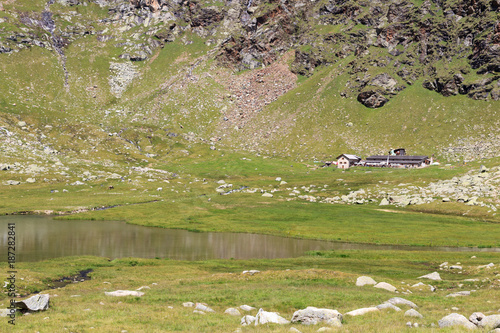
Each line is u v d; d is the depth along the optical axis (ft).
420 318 76.95
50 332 69.21
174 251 246.88
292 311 95.20
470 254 223.10
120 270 179.01
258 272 163.94
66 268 179.93
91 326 74.90
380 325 68.28
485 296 109.91
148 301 107.65
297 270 163.43
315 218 375.04
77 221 360.69
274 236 307.17
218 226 339.98
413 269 185.47
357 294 114.32
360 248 262.06
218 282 146.61
